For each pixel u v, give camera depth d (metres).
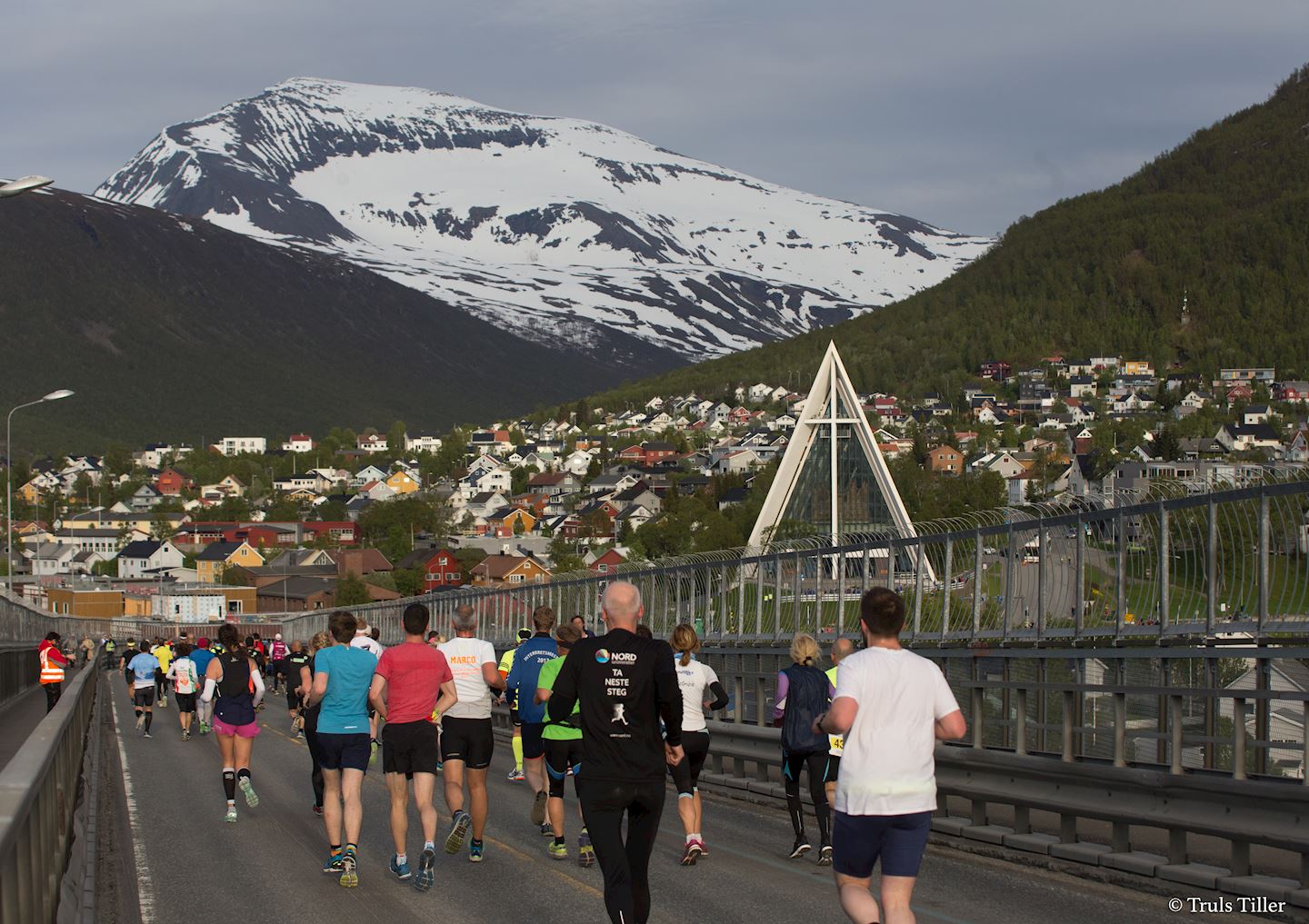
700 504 158.12
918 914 10.09
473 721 12.97
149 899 11.25
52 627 72.12
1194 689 11.28
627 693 8.64
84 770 19.53
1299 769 12.08
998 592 16.44
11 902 6.47
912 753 7.45
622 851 8.60
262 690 16.22
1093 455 199.50
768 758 17.62
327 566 172.25
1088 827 13.36
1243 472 13.33
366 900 11.16
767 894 11.09
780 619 22.08
